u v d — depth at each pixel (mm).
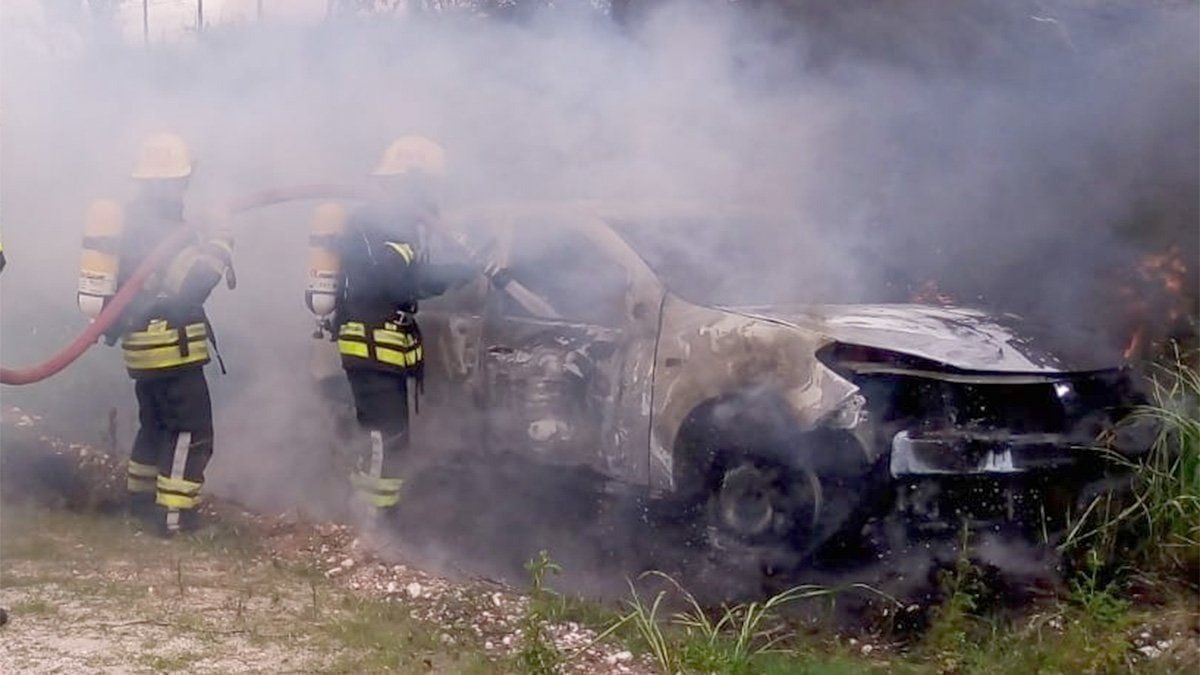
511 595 5070
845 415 4977
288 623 4586
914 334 5238
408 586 5055
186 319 5617
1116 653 4512
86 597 4773
